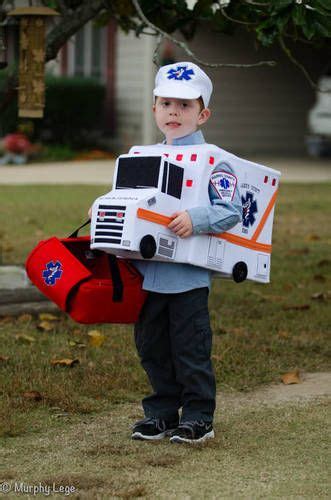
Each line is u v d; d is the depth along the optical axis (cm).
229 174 455
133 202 427
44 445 467
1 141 1986
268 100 2122
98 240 434
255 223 476
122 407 534
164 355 475
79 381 574
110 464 437
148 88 1952
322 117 2091
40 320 723
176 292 452
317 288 848
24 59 663
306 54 2134
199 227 439
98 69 2095
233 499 392
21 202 1346
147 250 431
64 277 446
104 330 696
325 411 523
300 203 1395
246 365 616
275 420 507
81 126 2066
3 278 782
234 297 806
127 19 758
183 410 470
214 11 734
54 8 723
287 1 568
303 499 393
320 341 673
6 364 602
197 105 468
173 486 407
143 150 462
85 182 1609
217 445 463
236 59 2061
